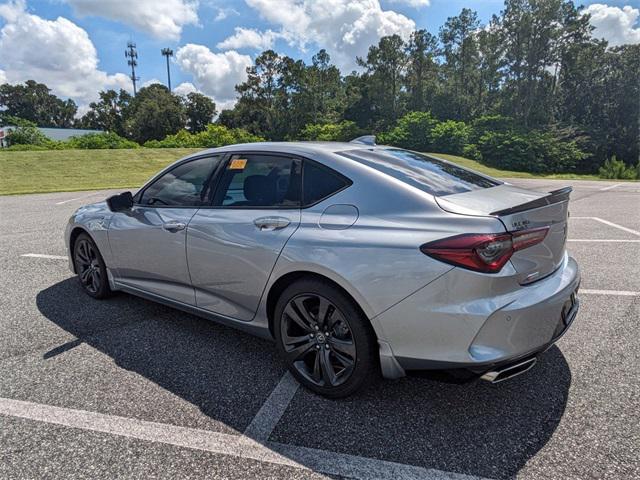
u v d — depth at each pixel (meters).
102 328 3.39
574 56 64.25
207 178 3.02
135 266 3.45
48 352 3.00
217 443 2.06
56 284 4.48
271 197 2.68
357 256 2.18
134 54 86.25
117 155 25.59
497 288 1.96
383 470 1.88
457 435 2.10
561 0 62.00
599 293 3.98
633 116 59.28
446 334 2.01
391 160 2.73
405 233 2.12
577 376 2.60
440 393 2.46
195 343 3.14
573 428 2.13
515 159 44.16
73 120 121.31
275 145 2.84
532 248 2.10
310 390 2.50
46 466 1.91
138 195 3.46
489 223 1.98
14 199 12.03
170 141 40.66
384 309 2.12
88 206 4.09
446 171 2.79
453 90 68.88
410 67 66.56
